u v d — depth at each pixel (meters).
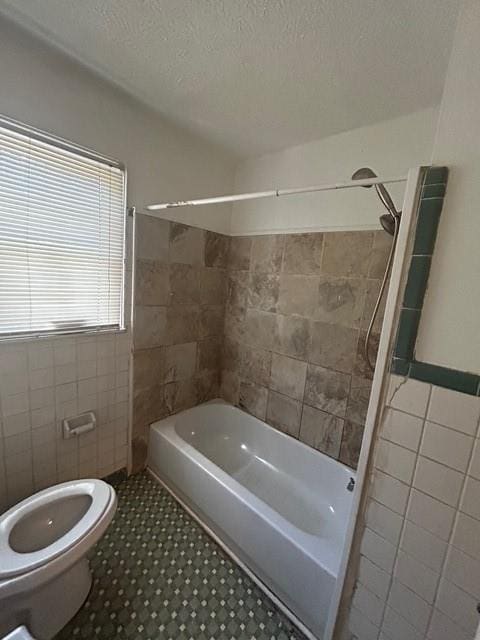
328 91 1.32
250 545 1.32
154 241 1.75
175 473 1.74
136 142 1.59
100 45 1.12
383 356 0.84
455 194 0.72
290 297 1.90
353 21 0.95
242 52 1.12
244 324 2.18
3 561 0.92
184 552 1.41
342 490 1.67
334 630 1.02
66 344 1.48
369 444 0.89
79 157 1.41
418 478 0.82
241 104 1.46
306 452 1.84
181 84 1.34
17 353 1.32
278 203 1.96
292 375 1.93
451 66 0.71
